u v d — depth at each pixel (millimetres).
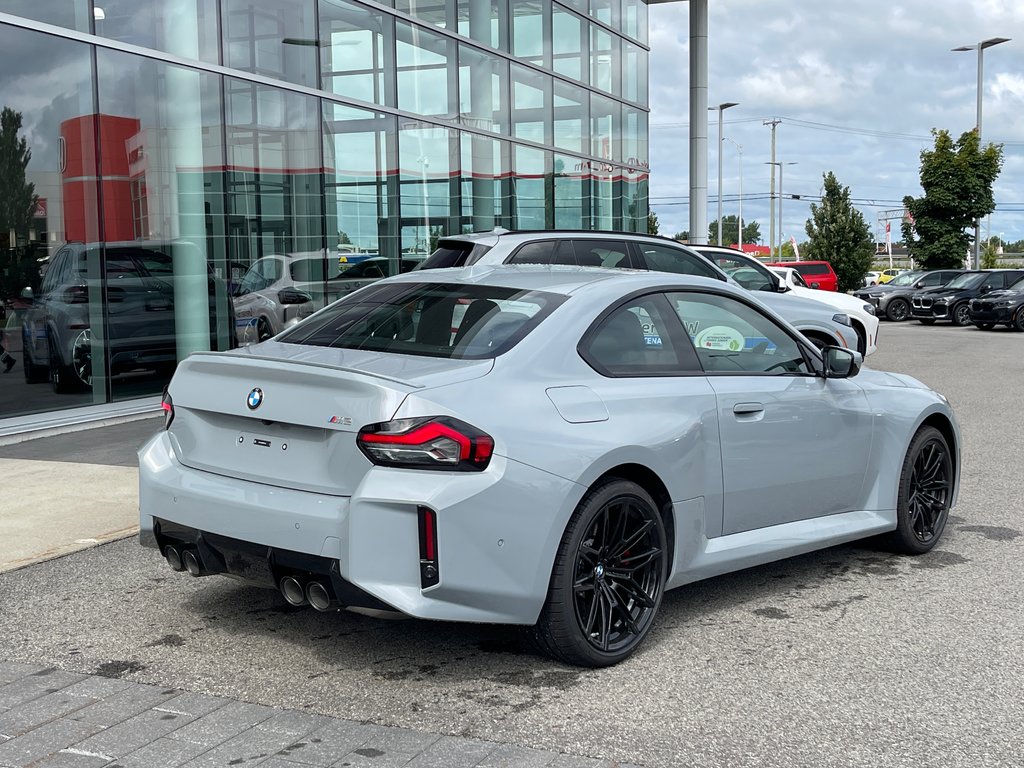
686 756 3191
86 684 3768
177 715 3488
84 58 10391
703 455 4371
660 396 4254
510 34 18531
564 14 20578
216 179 12023
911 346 21312
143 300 11125
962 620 4535
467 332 4137
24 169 9758
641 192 24656
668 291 4668
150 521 4191
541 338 4062
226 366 3996
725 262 11930
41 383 9953
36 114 9883
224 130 12109
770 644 4234
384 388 3588
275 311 12953
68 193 10227
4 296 9562
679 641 4273
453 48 16750
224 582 5031
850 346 11375
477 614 3623
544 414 3832
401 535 3518
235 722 3432
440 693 3691
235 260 12312
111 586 4957
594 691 3723
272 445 3855
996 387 13484
